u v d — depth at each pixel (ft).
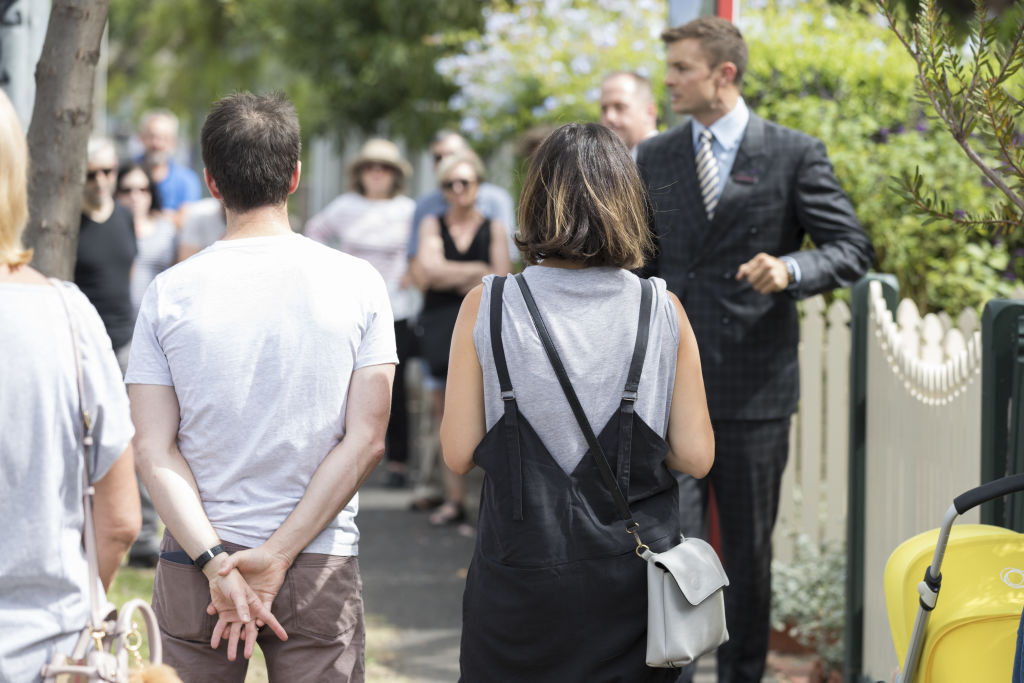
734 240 17.72
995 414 13.32
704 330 17.79
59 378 9.06
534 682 11.21
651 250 11.83
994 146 13.05
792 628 21.68
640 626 11.14
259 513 11.65
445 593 25.46
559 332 11.10
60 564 9.08
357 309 11.87
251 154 11.80
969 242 23.98
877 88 25.38
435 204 31.19
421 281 30.32
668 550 11.28
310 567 11.80
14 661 8.84
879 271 24.32
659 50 31.45
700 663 21.11
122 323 25.58
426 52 48.21
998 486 10.23
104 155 25.14
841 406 21.85
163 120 36.96
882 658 17.47
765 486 17.95
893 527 17.29
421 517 32.30
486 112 34.76
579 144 11.44
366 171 34.53
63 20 15.34
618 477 11.10
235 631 11.51
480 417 11.42
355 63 51.98
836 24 27.53
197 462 11.74
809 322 22.31
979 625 10.68
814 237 17.84
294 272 11.74
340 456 11.70
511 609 11.10
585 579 11.02
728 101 17.84
